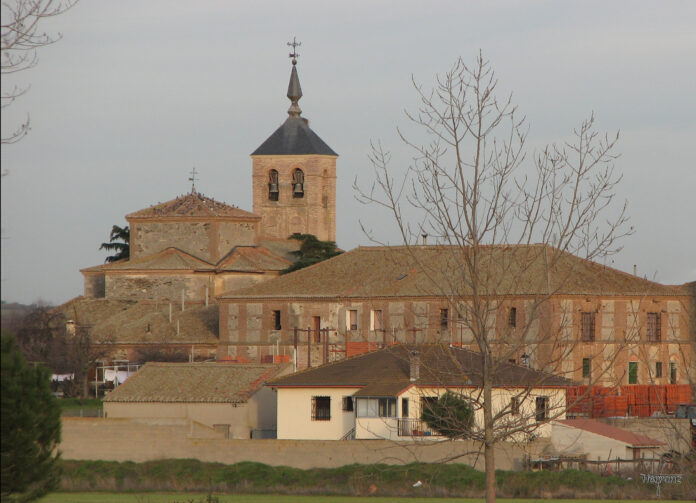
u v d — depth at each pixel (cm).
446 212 9412
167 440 19800
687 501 15838
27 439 9156
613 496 16750
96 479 18775
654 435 19050
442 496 17338
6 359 9194
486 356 9600
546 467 18088
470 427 10406
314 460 19050
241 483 18550
